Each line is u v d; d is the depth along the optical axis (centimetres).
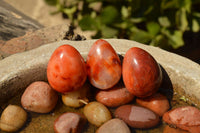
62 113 46
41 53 50
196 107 46
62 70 45
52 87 46
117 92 47
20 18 71
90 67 47
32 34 58
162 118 45
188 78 47
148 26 80
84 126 45
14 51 54
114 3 87
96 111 45
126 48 52
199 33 89
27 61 49
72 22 100
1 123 44
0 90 46
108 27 82
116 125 43
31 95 46
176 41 79
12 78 46
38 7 112
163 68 49
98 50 46
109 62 46
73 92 46
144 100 47
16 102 47
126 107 46
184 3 79
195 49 84
